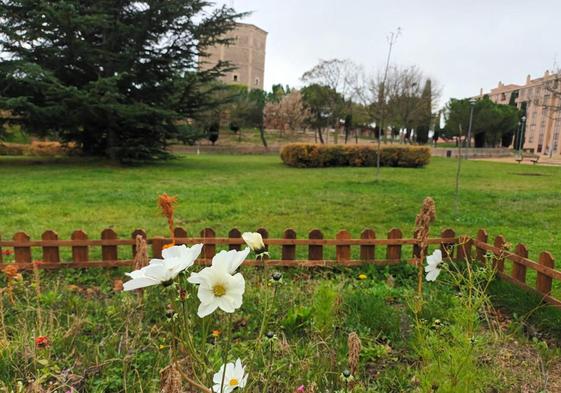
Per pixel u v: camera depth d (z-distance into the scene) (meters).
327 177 14.17
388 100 35.47
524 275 3.54
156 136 18.05
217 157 26.30
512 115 50.28
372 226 6.55
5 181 11.29
